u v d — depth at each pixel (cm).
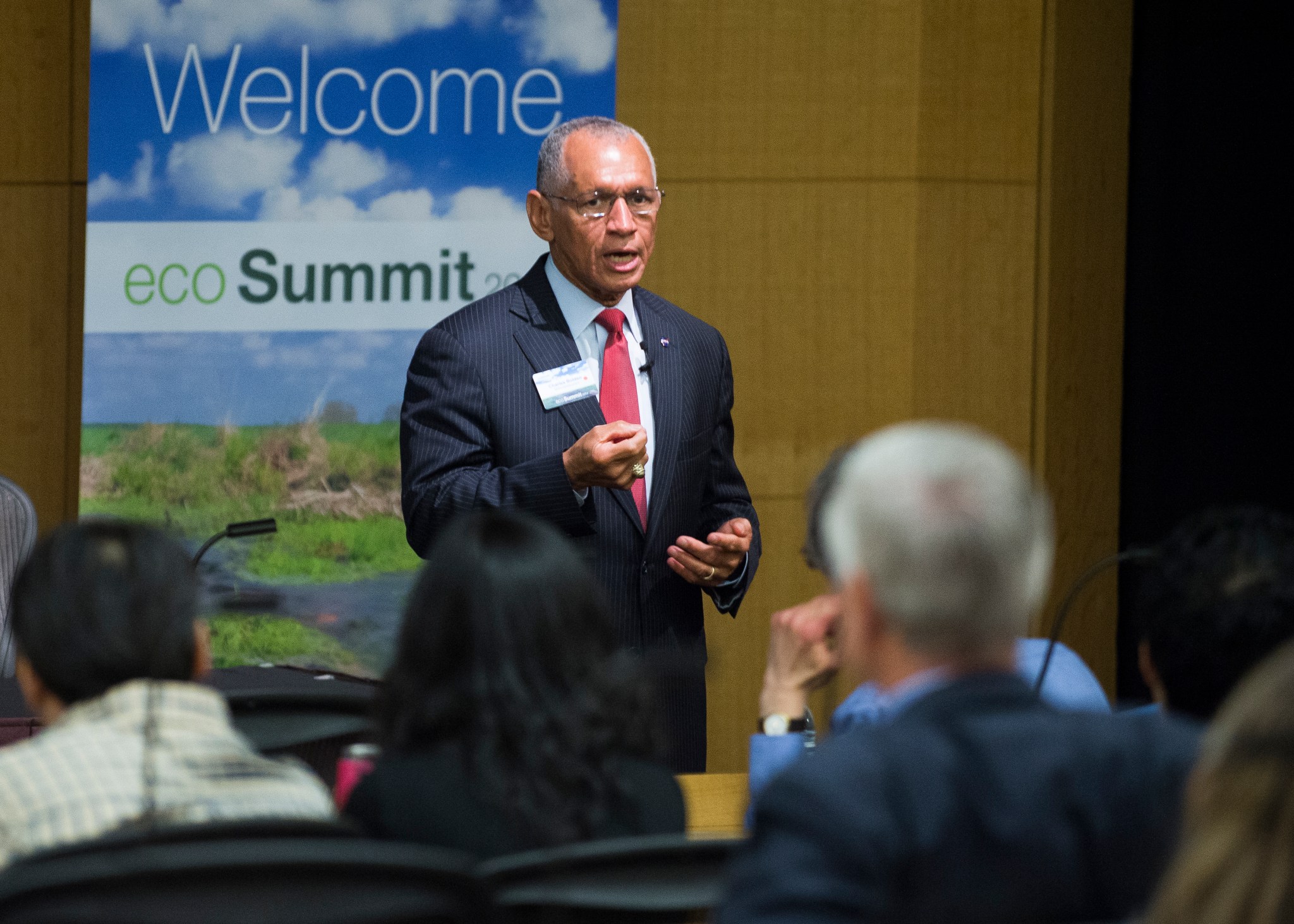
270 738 750
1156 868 404
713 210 1672
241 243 1508
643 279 1673
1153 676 597
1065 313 1684
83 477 1512
